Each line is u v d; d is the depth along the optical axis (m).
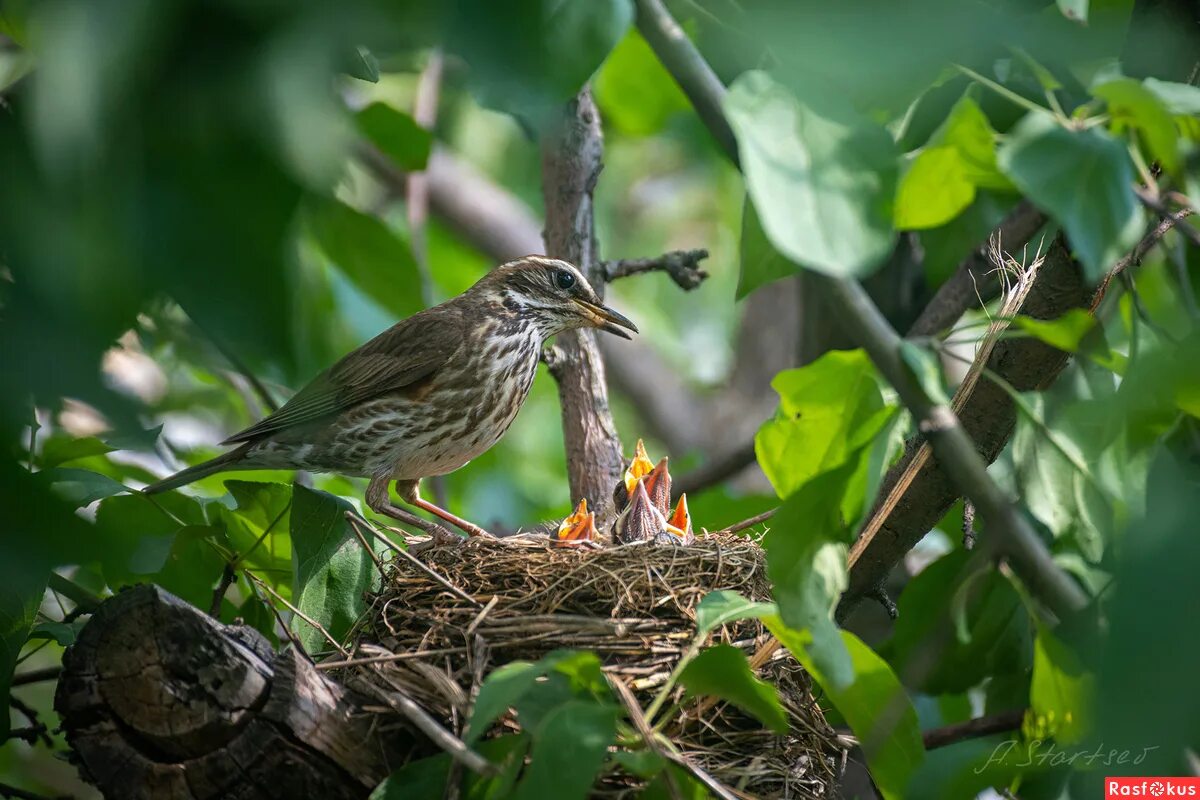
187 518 10.16
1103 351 6.88
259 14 3.38
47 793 14.05
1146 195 6.21
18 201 3.23
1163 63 7.03
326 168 3.40
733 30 5.46
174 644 7.06
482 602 9.02
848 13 3.64
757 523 12.09
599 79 13.97
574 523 11.17
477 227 20.31
